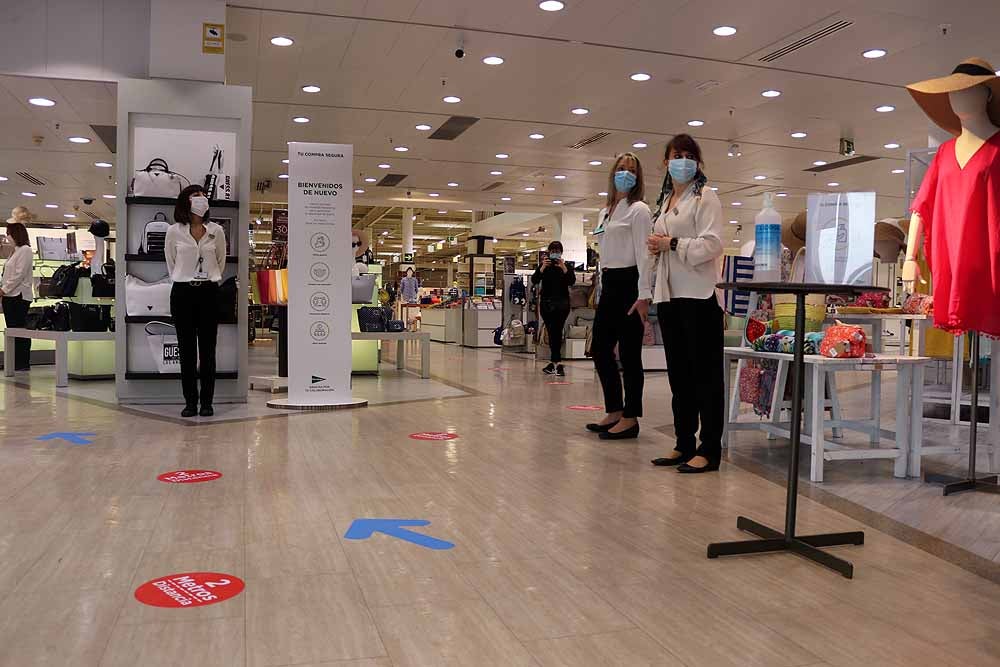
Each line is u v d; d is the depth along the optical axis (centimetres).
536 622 193
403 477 355
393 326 860
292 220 573
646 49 805
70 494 313
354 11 709
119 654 171
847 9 688
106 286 751
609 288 471
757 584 224
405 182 1706
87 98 871
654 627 192
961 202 337
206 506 297
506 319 1348
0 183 1620
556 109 1055
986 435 526
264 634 183
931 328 610
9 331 790
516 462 395
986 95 326
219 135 622
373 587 215
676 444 419
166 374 602
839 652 179
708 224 370
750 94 964
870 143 1223
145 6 638
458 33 764
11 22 621
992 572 239
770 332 452
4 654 170
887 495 342
